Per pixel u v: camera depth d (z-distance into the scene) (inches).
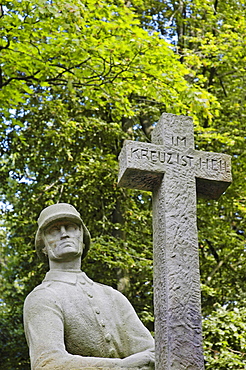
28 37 361.1
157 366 177.6
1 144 532.7
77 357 180.4
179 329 177.0
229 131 531.8
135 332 198.1
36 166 537.6
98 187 506.6
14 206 542.3
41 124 521.3
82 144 520.7
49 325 186.4
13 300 565.9
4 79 390.3
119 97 414.6
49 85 427.2
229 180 198.5
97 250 460.8
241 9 574.9
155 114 530.6
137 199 527.8
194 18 562.6
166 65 393.7
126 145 193.5
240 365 435.5
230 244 523.8
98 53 373.4
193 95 403.2
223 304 515.2
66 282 199.9
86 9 355.3
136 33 378.3
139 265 473.7
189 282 181.5
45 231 208.2
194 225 188.2
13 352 553.9
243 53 536.4
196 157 197.5
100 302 198.8
